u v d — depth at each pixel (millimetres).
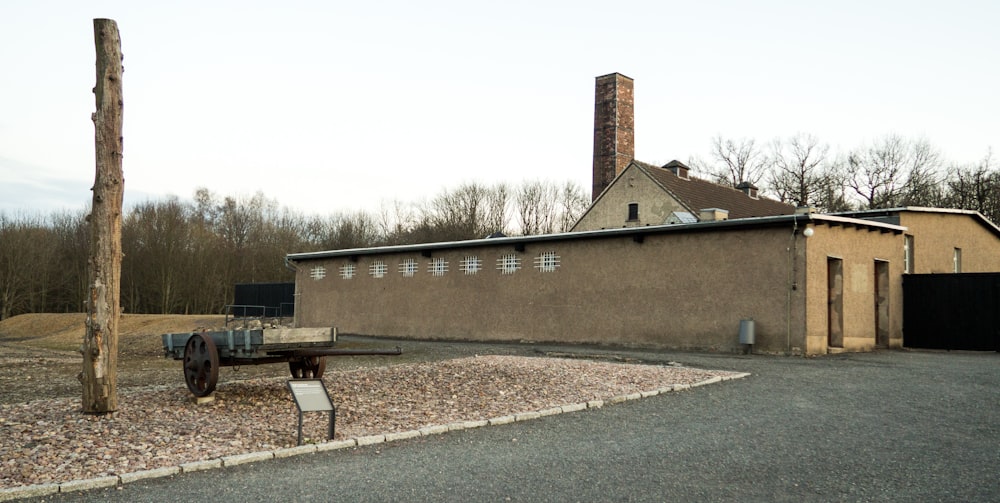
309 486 5402
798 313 15578
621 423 7848
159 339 27859
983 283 17859
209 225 56500
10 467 5863
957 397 9500
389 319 25172
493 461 6160
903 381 11016
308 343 9133
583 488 5320
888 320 18469
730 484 5445
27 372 14484
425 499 5051
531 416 8188
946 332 18266
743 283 16562
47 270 49344
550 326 20516
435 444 6871
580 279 19922
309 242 57344
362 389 9945
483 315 22281
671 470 5844
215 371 8719
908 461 6152
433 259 23984
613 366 12211
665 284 18031
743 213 31516
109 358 8008
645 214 30297
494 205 59156
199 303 47156
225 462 6047
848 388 10305
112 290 8031
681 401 9250
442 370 11383
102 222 7969
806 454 6387
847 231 17094
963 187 46531
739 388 10320
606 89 32594
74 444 6590
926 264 21109
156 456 6242
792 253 15805
